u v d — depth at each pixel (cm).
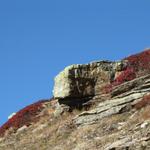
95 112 4441
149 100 4216
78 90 4872
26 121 5331
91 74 4947
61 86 4916
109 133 4066
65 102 4903
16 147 4809
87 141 4075
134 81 4569
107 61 5062
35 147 4569
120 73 4975
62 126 4578
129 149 3566
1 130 5391
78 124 4459
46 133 4681
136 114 4138
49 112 5181
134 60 5056
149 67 4903
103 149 3756
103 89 4872
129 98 4378
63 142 4350
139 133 3691
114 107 4359
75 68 4922
